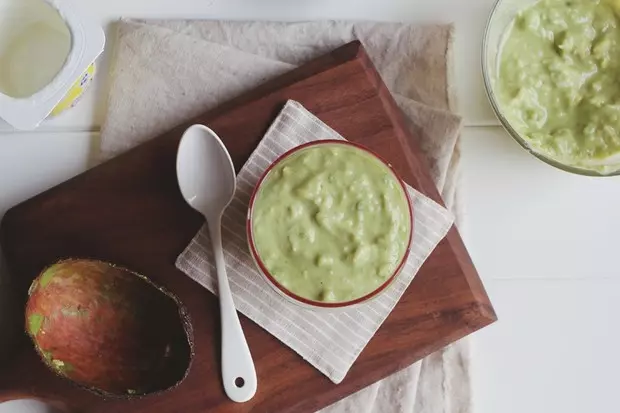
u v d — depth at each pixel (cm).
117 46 50
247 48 50
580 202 50
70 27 45
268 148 46
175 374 45
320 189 41
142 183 46
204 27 50
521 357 49
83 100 50
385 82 50
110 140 49
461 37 50
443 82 50
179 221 46
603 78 47
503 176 50
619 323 50
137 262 46
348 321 45
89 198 46
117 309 46
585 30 47
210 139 45
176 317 45
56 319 45
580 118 47
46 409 47
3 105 44
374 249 41
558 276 50
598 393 49
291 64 50
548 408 49
